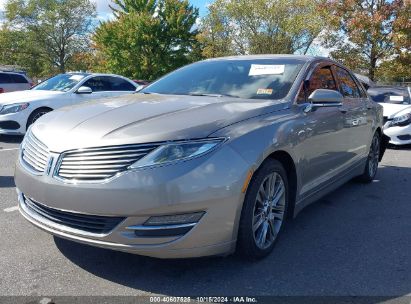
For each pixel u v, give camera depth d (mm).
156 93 4457
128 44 38438
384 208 5160
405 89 11250
